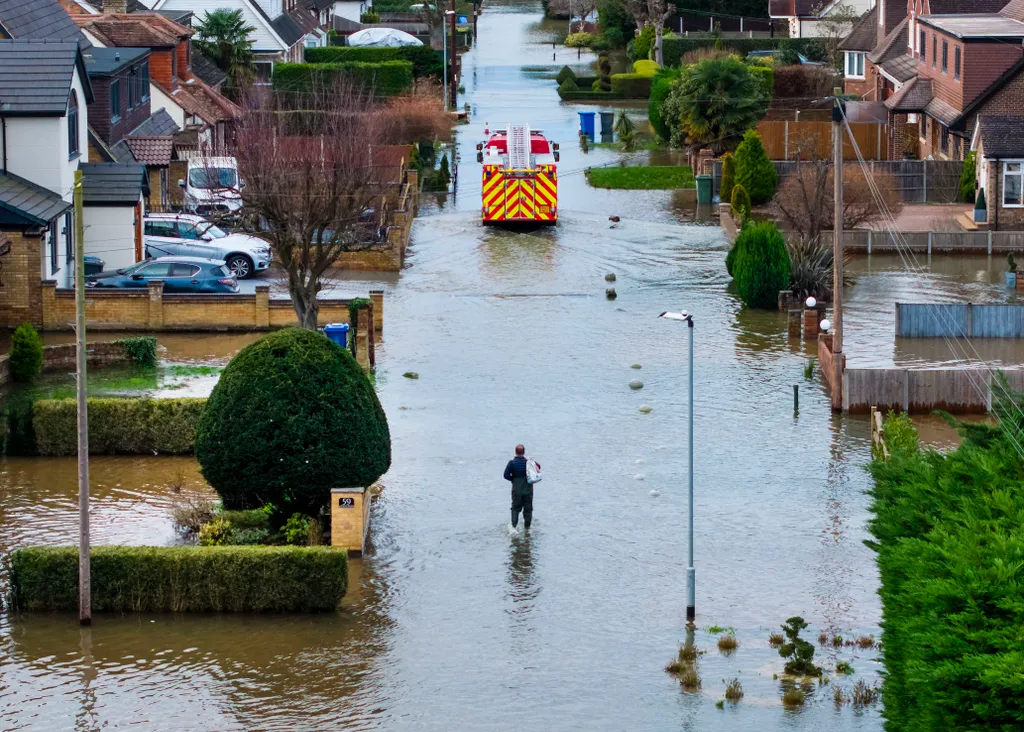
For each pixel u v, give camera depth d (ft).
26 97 286.87
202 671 150.71
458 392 245.45
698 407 236.84
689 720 140.15
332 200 254.27
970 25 418.31
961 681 104.88
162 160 352.49
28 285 279.28
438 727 139.44
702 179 412.98
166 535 183.52
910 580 121.19
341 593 164.25
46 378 249.96
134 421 214.69
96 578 163.73
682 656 152.76
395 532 187.01
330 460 178.50
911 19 472.85
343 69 525.75
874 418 216.74
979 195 370.73
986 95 389.19
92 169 309.63
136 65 372.99
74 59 294.05
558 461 212.43
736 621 161.79
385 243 332.39
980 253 353.51
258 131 296.51
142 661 152.66
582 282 326.03
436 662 152.87
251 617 163.53
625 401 240.53
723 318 294.25
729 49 623.36
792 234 340.39
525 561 178.40
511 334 282.97
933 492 134.82
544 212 379.14
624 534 186.09
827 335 257.14
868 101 485.97
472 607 165.99
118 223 306.55
